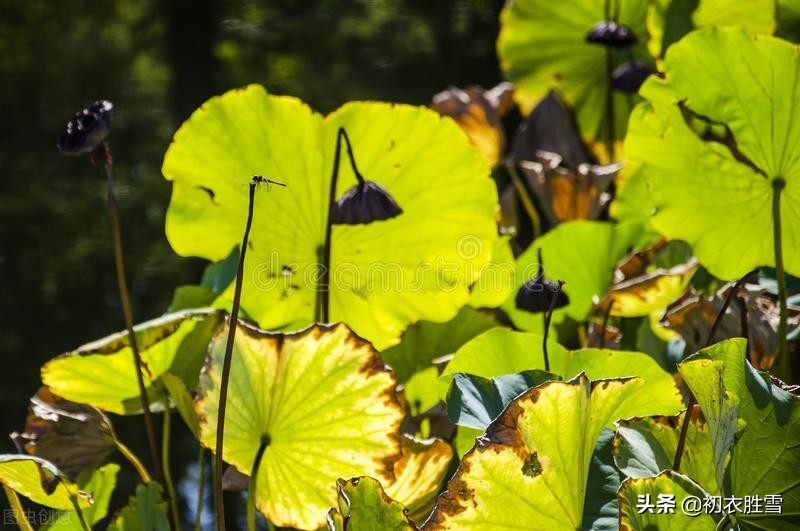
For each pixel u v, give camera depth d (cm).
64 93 2225
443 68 1942
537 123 381
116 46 2316
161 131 2167
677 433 265
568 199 356
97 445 290
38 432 293
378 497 249
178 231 309
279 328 312
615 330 323
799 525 259
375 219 289
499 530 255
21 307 2020
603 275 333
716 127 298
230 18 2245
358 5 2134
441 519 254
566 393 252
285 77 2167
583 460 255
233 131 307
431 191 309
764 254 300
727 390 261
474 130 377
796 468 259
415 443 271
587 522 259
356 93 2009
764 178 296
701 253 302
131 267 1994
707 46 296
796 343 301
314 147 307
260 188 307
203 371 271
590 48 395
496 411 267
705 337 296
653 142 302
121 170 2114
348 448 269
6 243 2038
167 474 288
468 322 317
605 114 397
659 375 279
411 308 311
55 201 2056
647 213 341
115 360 286
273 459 271
